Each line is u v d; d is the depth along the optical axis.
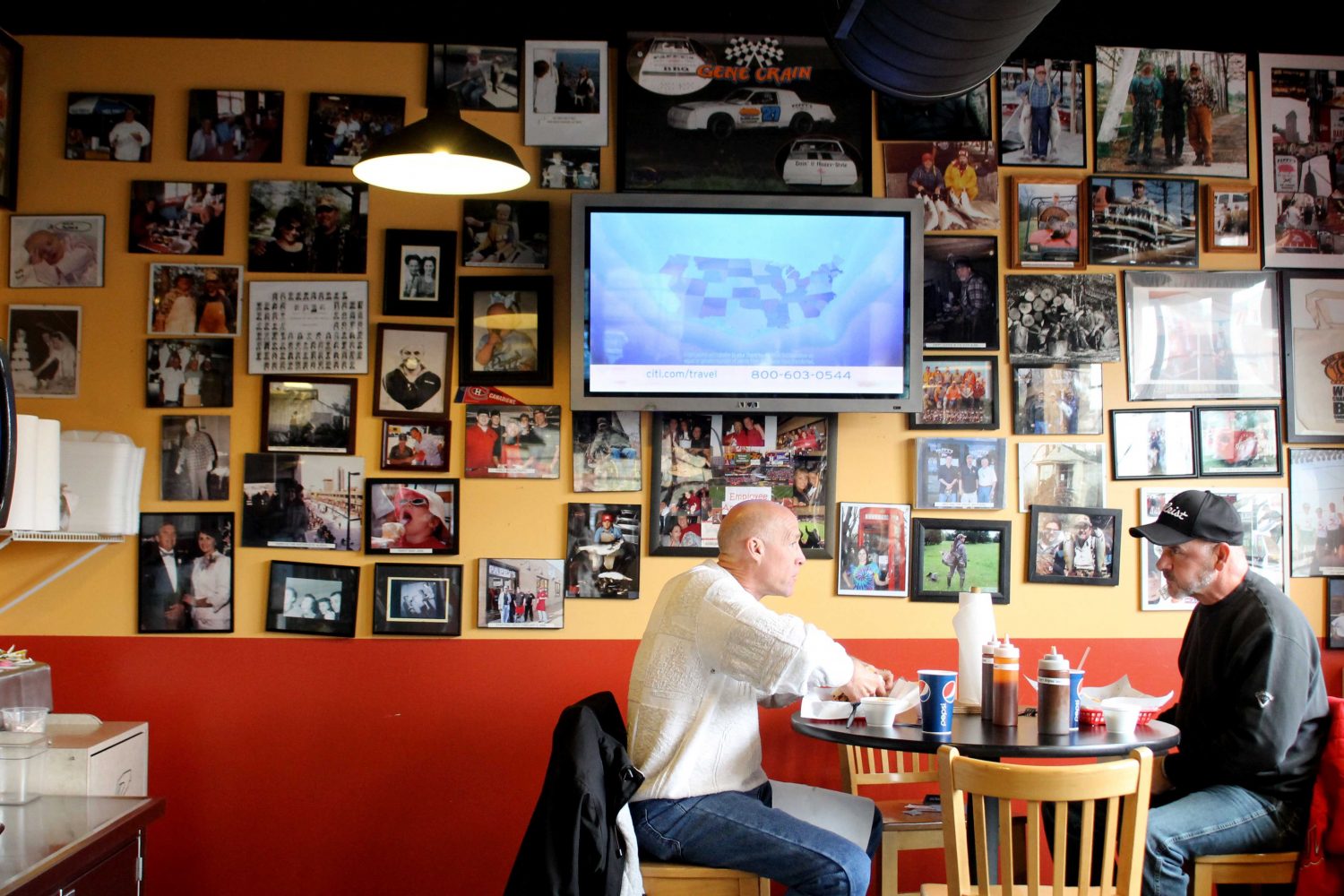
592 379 3.72
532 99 3.89
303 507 3.82
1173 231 4.00
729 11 3.91
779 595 3.03
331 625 3.79
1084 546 3.93
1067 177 3.99
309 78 3.90
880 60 3.05
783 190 3.88
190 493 3.81
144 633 3.79
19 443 3.16
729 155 3.88
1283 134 4.04
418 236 3.86
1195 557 3.10
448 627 3.80
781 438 3.88
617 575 3.83
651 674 2.83
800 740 3.83
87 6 3.87
